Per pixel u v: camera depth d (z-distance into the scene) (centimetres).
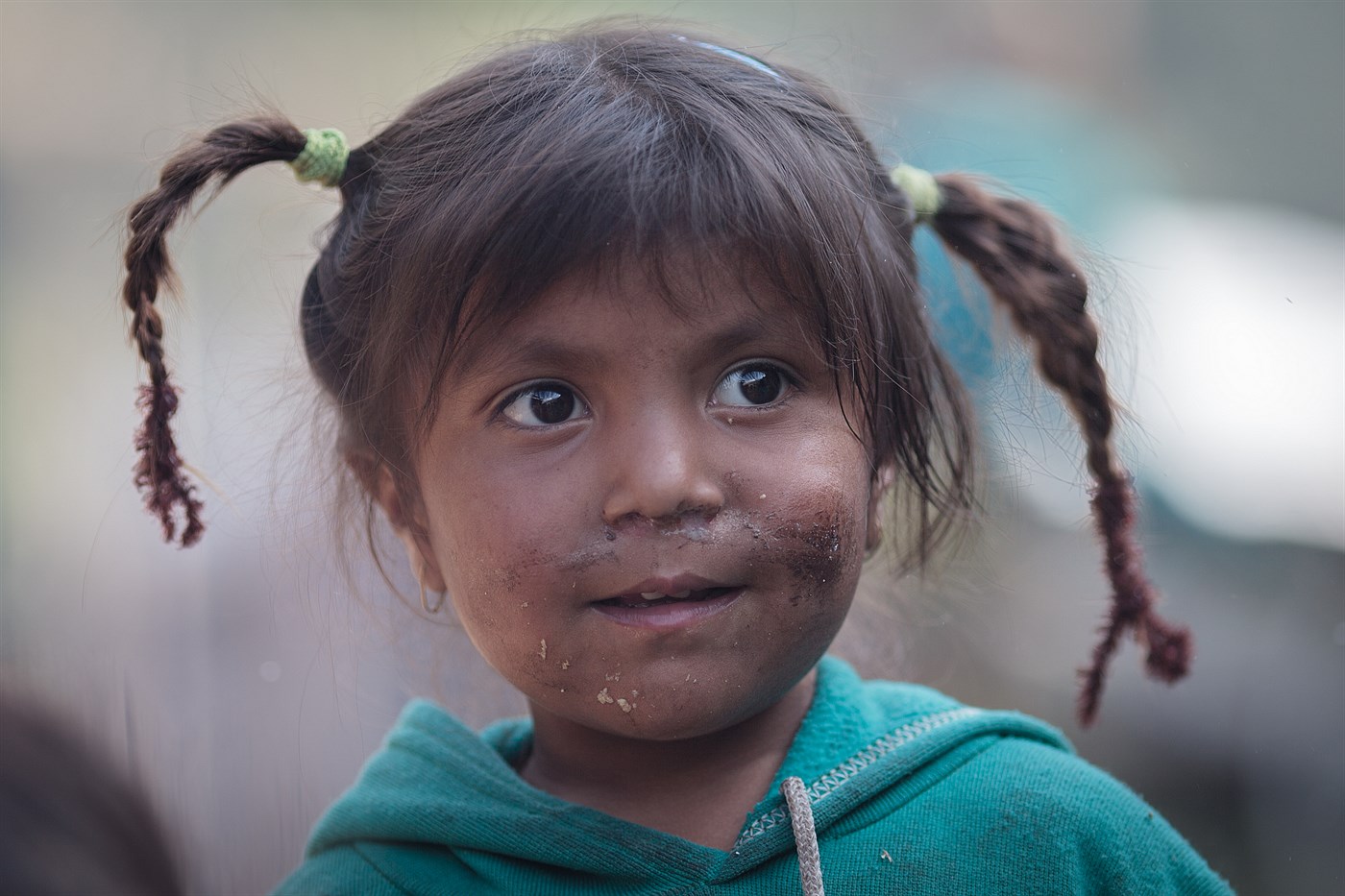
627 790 171
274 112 196
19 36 498
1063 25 594
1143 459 317
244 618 398
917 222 201
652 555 149
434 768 184
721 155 157
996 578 306
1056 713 378
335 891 175
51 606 426
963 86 557
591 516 151
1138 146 556
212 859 283
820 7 570
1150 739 384
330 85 553
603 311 150
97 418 459
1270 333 432
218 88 276
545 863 167
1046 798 167
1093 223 477
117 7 514
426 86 210
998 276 205
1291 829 374
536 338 152
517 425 156
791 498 154
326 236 203
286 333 231
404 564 222
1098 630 216
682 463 148
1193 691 389
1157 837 171
